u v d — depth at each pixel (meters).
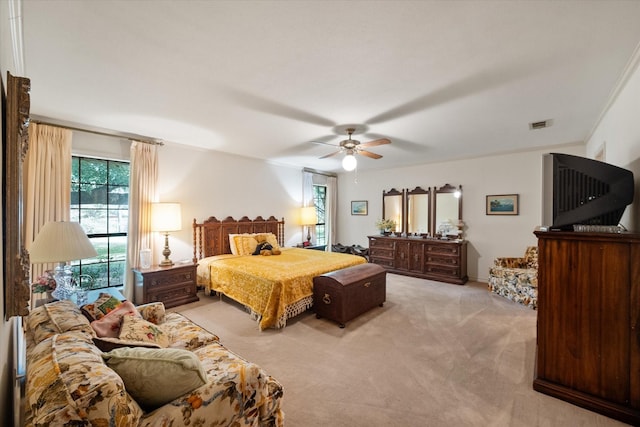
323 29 1.56
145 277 3.32
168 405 1.11
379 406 1.79
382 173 6.38
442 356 2.40
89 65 1.94
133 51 1.77
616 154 2.45
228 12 1.42
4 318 1.07
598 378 1.75
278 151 4.70
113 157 3.52
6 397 1.14
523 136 3.70
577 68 1.97
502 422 1.66
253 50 1.77
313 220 6.09
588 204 1.89
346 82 2.20
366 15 1.45
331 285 3.10
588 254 1.79
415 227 5.82
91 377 0.95
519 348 2.54
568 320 1.85
